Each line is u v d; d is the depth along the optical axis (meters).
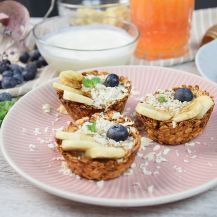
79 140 0.41
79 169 0.41
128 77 0.57
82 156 0.41
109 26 0.68
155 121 0.46
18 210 0.41
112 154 0.40
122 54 0.61
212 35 0.66
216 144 0.47
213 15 0.77
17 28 0.66
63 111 0.52
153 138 0.47
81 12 0.75
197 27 0.74
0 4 0.67
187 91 0.48
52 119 0.51
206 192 0.42
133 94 0.54
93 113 0.49
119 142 0.43
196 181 0.41
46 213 0.40
